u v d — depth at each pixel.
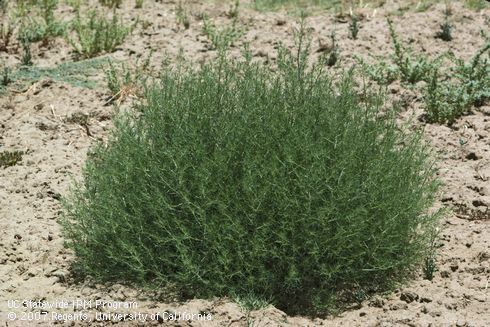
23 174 6.69
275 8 10.77
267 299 5.02
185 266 4.91
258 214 4.92
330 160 5.08
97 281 5.23
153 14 10.56
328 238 4.88
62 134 7.43
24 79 8.52
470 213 6.07
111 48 9.30
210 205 4.95
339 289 5.16
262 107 5.25
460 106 7.59
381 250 5.08
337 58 8.73
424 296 5.03
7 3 10.71
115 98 8.08
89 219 5.35
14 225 5.92
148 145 5.28
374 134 5.41
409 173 5.44
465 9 10.31
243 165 4.93
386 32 9.59
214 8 10.79
